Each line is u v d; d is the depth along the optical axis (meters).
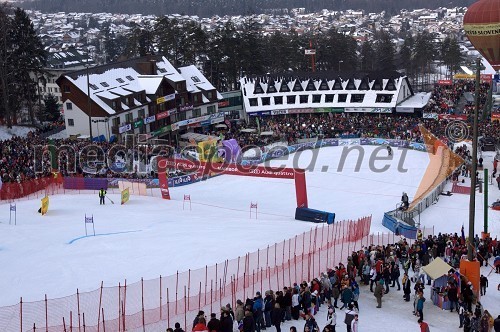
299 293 31.22
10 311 27.94
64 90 89.31
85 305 28.89
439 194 64.19
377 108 107.25
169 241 42.81
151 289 31.22
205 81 107.75
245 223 50.31
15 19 102.31
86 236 45.41
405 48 173.00
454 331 31.08
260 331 28.89
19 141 75.44
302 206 54.59
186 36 134.38
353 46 161.75
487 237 44.31
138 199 61.19
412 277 36.97
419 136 85.56
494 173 69.44
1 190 59.84
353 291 33.91
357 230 45.38
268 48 146.25
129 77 97.25
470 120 93.38
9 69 99.94
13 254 40.69
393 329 30.66
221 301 30.55
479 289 36.00
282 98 110.56
